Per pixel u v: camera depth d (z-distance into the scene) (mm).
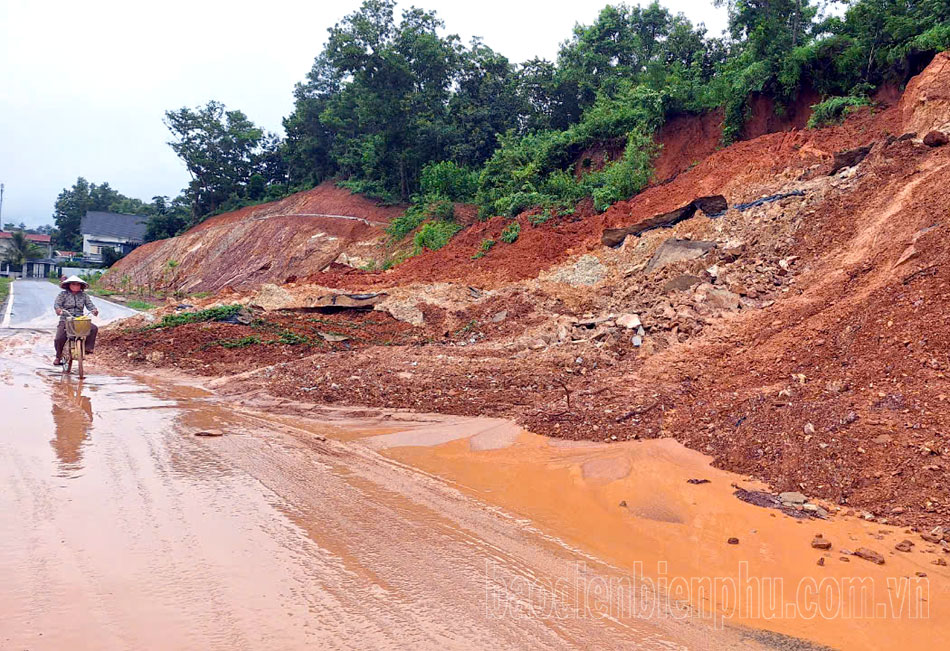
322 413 8383
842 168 13844
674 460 6176
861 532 4594
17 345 14664
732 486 5559
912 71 17062
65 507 4555
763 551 4328
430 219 29125
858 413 5898
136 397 9055
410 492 5398
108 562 3734
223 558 3887
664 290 12375
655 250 15273
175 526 4340
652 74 26188
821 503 5125
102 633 2973
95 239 71500
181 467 5715
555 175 24156
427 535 4477
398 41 37188
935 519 4582
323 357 11648
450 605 3475
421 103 38281
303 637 3039
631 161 20656
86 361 12422
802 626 3389
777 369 7645
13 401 8266
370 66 36000
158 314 18281
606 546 4406
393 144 38219
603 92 31312
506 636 3178
